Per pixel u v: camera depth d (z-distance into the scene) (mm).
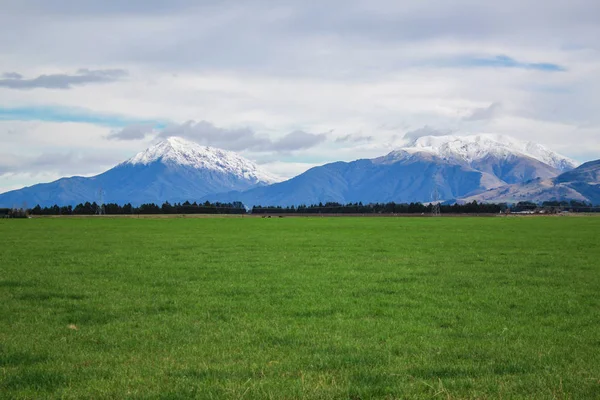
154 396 11328
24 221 142125
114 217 192250
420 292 25000
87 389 11805
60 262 38219
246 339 16297
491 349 15078
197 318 19453
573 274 31594
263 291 25391
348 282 28234
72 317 19609
